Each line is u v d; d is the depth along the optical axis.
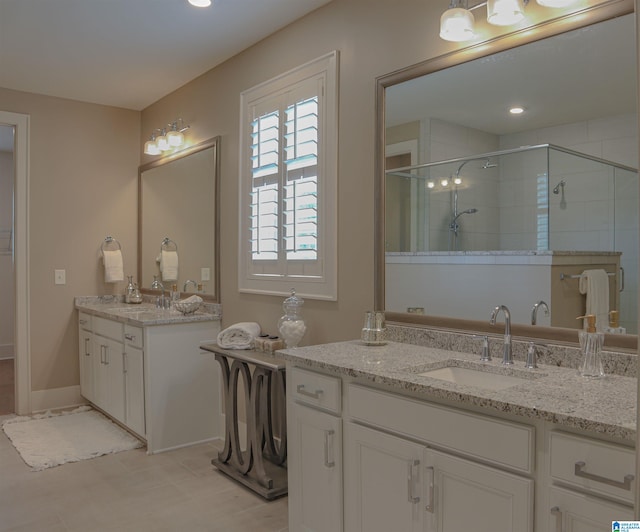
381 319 2.36
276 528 2.43
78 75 3.90
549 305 1.92
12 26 3.08
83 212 4.55
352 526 1.95
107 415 4.15
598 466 1.28
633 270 1.69
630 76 1.72
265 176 3.25
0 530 2.41
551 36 1.92
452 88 2.23
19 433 3.73
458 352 2.19
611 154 1.76
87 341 4.29
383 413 1.81
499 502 1.48
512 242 2.04
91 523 2.48
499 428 1.47
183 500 2.71
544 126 1.94
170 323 3.42
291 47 3.06
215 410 3.63
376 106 2.52
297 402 2.21
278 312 3.17
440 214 2.28
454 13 1.98
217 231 3.69
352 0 2.67
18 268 4.25
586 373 1.73
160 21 3.03
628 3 1.71
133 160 4.81
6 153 6.58
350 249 2.67
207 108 3.84
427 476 1.66
